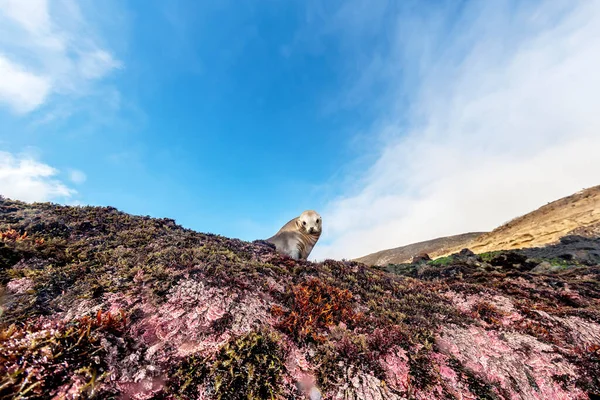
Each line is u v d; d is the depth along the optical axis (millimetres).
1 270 925
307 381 732
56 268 983
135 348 688
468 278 2350
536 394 866
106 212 1633
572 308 1468
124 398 569
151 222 1607
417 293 1447
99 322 699
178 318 804
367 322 1034
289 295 1057
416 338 989
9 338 605
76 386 540
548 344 1061
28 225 1250
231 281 1006
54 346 597
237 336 777
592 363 963
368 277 1521
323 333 912
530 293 1781
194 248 1273
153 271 1000
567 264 3152
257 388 662
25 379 514
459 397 801
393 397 741
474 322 1188
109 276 965
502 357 976
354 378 763
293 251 1957
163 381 631
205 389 634
